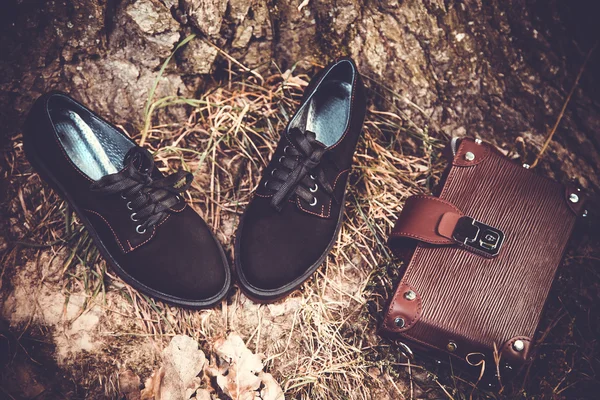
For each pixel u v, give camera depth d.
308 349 1.64
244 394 1.51
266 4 1.72
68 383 1.52
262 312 1.66
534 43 1.76
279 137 1.81
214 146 1.74
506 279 1.55
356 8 1.73
